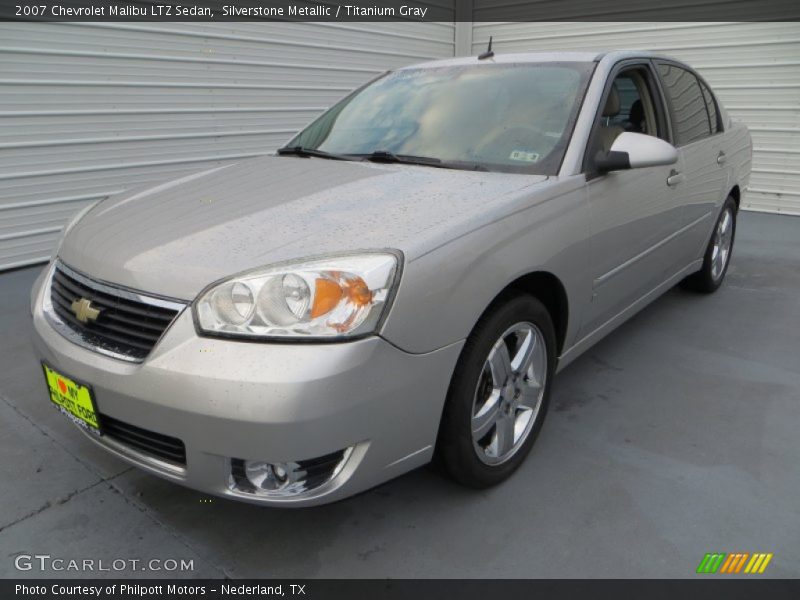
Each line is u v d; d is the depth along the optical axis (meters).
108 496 2.23
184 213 2.12
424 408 1.81
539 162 2.39
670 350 3.40
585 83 2.64
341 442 1.63
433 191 2.15
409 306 1.69
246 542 2.01
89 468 2.39
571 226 2.28
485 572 1.87
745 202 7.05
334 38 6.82
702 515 2.10
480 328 1.96
